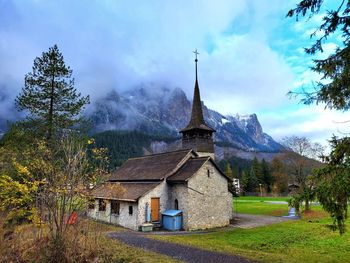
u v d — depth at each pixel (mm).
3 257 11859
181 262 12648
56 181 12570
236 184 95500
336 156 9703
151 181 32562
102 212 33844
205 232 27375
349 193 8906
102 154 16625
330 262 15367
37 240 12641
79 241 12570
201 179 30812
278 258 14023
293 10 9516
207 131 44438
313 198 9805
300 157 40781
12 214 14562
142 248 15984
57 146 16531
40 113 27375
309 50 9914
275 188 89688
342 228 9750
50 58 28109
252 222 33469
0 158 18781
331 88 9742
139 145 180625
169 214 29328
